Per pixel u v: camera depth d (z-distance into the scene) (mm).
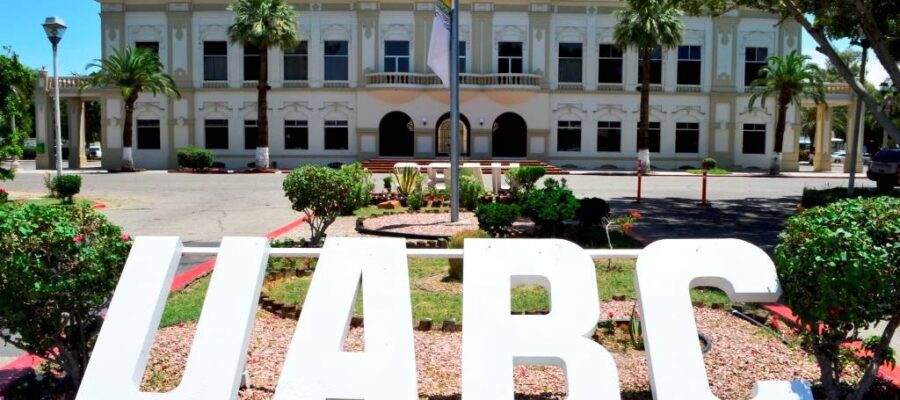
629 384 5203
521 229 13062
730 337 6406
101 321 5094
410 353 4145
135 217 16359
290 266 9555
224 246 4465
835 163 60281
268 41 34906
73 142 41094
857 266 4012
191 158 35719
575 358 4078
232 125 38688
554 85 38438
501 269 4340
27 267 4238
